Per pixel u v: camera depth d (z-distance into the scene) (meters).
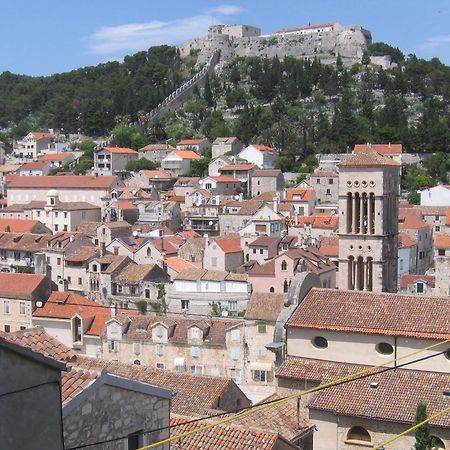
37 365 18.86
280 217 173.25
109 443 23.39
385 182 76.06
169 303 132.38
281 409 47.06
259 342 93.06
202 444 34.12
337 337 49.97
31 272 160.12
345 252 77.94
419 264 161.88
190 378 48.75
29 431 18.67
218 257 151.50
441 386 45.88
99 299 139.25
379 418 44.50
